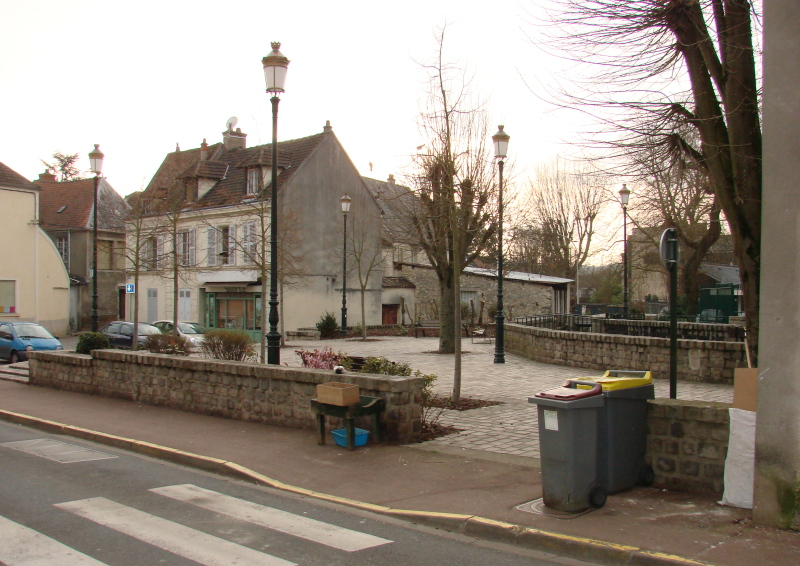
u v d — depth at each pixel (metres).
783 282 5.23
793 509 5.18
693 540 5.09
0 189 34.50
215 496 7.04
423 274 43.28
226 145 40.81
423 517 6.05
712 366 14.45
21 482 7.59
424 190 13.29
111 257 44.34
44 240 36.47
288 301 33.88
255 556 5.21
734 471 5.86
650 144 8.15
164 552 5.29
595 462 5.96
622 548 4.96
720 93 7.73
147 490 7.29
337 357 12.77
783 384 5.23
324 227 35.69
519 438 9.20
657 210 26.98
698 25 7.41
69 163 72.38
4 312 34.53
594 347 17.38
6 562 5.05
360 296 37.62
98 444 10.11
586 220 54.12
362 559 5.14
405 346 27.39
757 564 4.61
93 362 14.70
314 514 6.38
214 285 36.00
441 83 11.51
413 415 9.02
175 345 17.34
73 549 5.34
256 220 33.22
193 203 36.69
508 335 24.02
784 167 5.25
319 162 35.38
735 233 7.78
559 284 43.06
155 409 12.55
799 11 5.24
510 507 6.12
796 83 5.22
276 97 13.10
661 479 6.52
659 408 6.52
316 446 9.02
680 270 33.22
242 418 11.12
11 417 12.24
